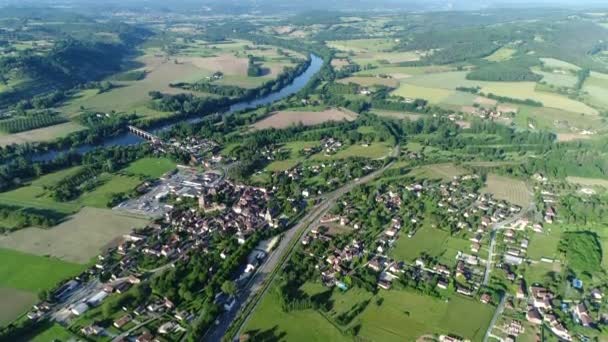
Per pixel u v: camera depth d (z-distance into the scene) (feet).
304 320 566.77
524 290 620.08
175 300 601.21
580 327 555.28
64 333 542.57
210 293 601.62
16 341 530.68
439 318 572.10
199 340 534.78
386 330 552.00
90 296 609.83
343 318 569.64
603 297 607.37
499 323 563.48
